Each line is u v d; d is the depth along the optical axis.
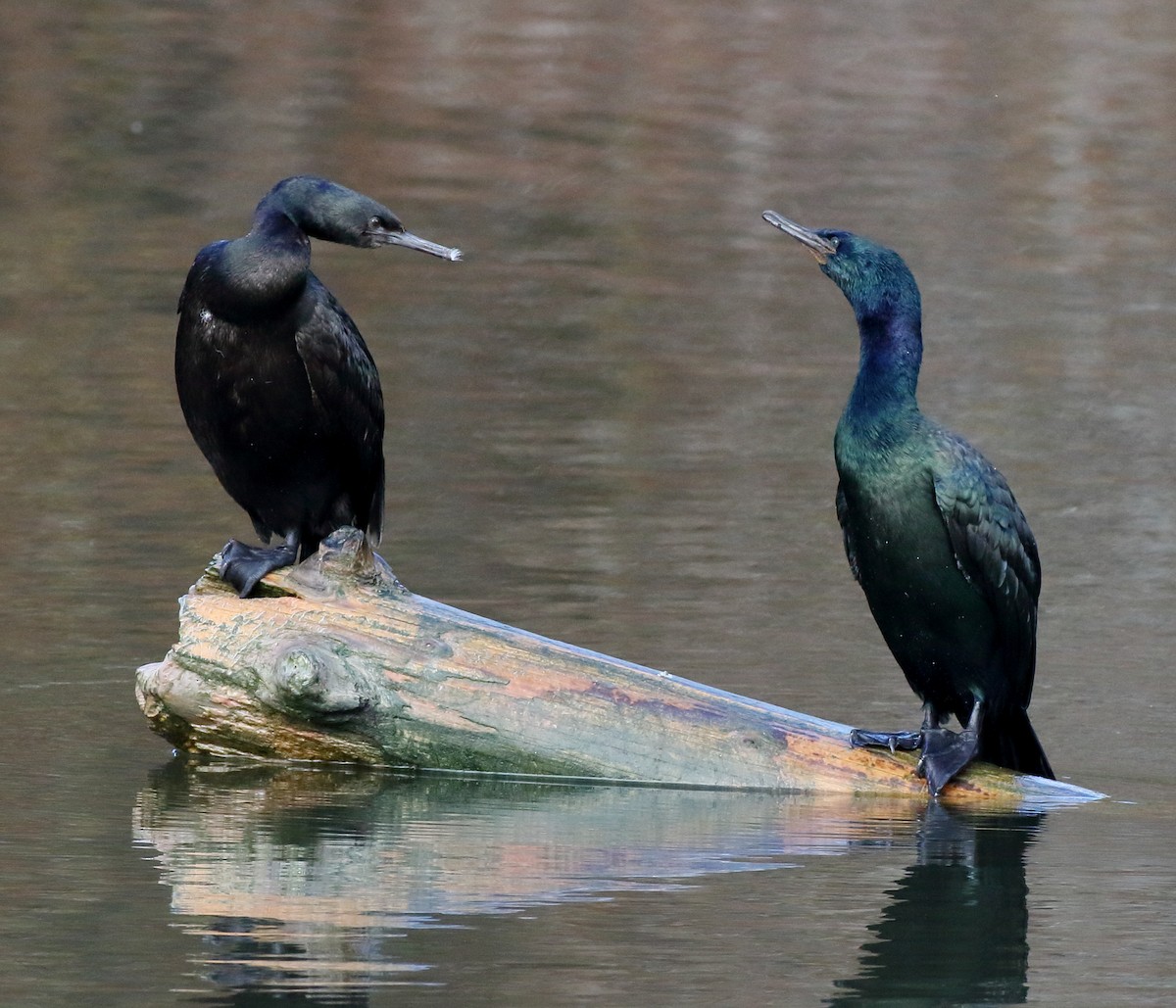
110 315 21.28
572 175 27.39
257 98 29.67
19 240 23.61
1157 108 30.78
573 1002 7.52
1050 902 8.76
